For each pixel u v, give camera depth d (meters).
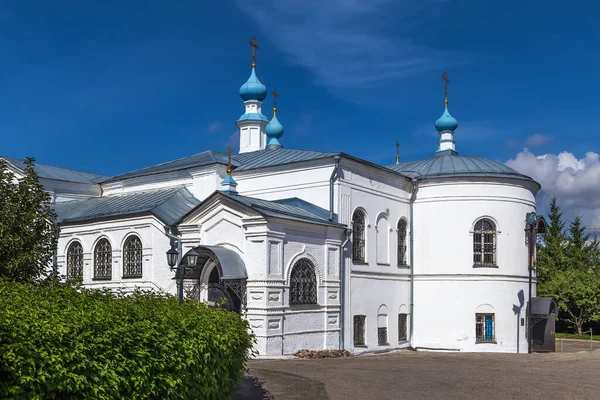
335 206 27.52
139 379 8.35
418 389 15.70
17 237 16.72
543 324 32.72
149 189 34.44
